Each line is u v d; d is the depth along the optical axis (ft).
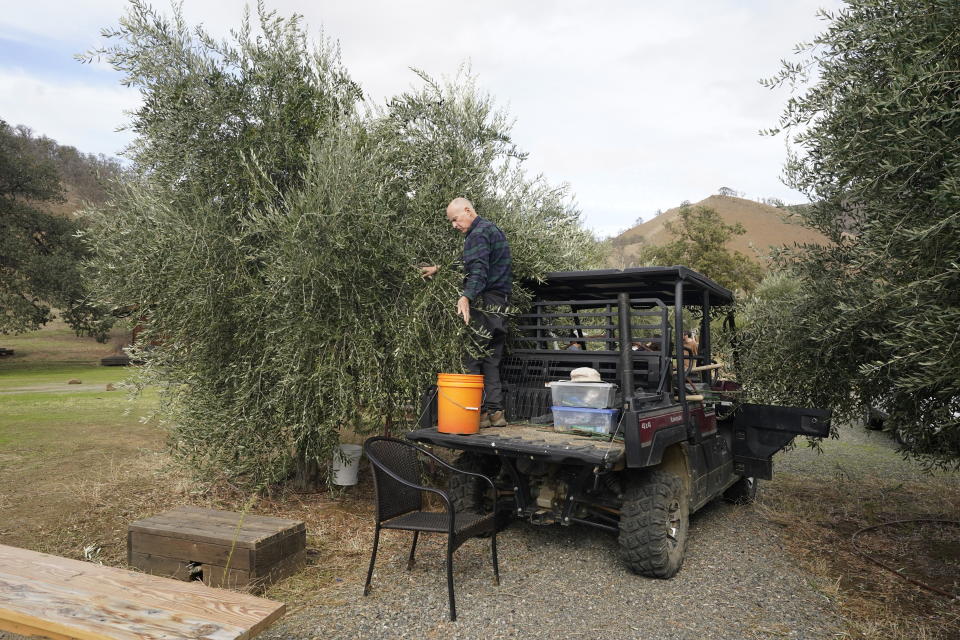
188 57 15.70
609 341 15.72
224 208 16.39
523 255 17.43
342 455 17.53
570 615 10.72
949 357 9.53
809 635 10.14
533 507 13.93
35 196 101.14
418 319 15.58
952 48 9.47
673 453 14.28
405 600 11.24
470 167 17.11
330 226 14.23
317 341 15.34
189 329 15.96
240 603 7.48
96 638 6.42
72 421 31.40
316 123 16.71
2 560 8.47
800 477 23.48
